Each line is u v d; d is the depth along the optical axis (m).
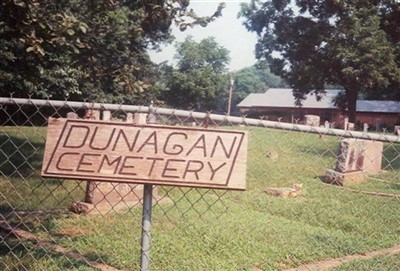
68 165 3.30
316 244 7.14
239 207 9.70
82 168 3.31
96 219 7.97
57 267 5.33
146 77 42.31
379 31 39.00
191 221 8.02
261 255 6.41
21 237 6.67
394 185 14.05
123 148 3.32
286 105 68.12
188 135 3.33
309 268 6.12
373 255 6.89
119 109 3.93
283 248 6.82
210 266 5.80
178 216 8.36
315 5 44.00
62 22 5.61
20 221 7.55
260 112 69.56
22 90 27.28
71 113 8.08
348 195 11.98
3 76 15.79
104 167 3.31
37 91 27.67
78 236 6.89
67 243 6.44
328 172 14.49
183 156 3.32
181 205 9.39
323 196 11.71
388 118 59.16
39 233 6.93
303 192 12.09
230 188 3.33
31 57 11.05
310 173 15.24
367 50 38.72
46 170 3.29
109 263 5.74
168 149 3.32
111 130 3.33
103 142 3.32
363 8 39.88
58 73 27.92
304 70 43.50
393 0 41.53
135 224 7.62
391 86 47.56
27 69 11.66
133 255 5.99
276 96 72.38
